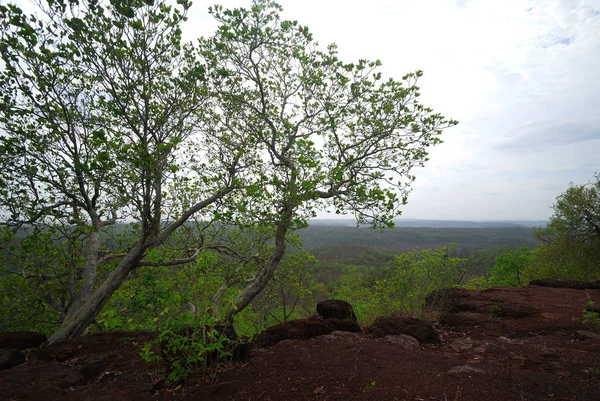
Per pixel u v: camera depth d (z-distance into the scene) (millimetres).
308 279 10031
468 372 3488
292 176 7387
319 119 8672
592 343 4742
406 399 2828
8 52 5270
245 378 3246
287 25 7387
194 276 3418
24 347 4938
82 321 5996
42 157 6168
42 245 7441
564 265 20719
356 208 7379
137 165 5414
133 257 6652
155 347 4375
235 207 7168
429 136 7992
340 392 2945
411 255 9148
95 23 5355
